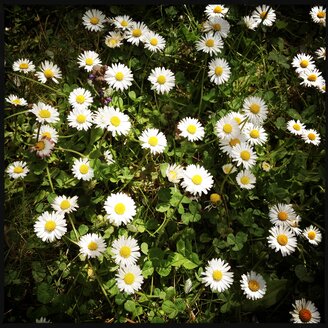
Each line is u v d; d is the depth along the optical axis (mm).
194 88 405
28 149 356
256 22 432
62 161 366
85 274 319
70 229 344
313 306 315
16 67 391
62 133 374
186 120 356
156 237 340
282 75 438
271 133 407
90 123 349
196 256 325
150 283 330
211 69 383
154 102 402
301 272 329
